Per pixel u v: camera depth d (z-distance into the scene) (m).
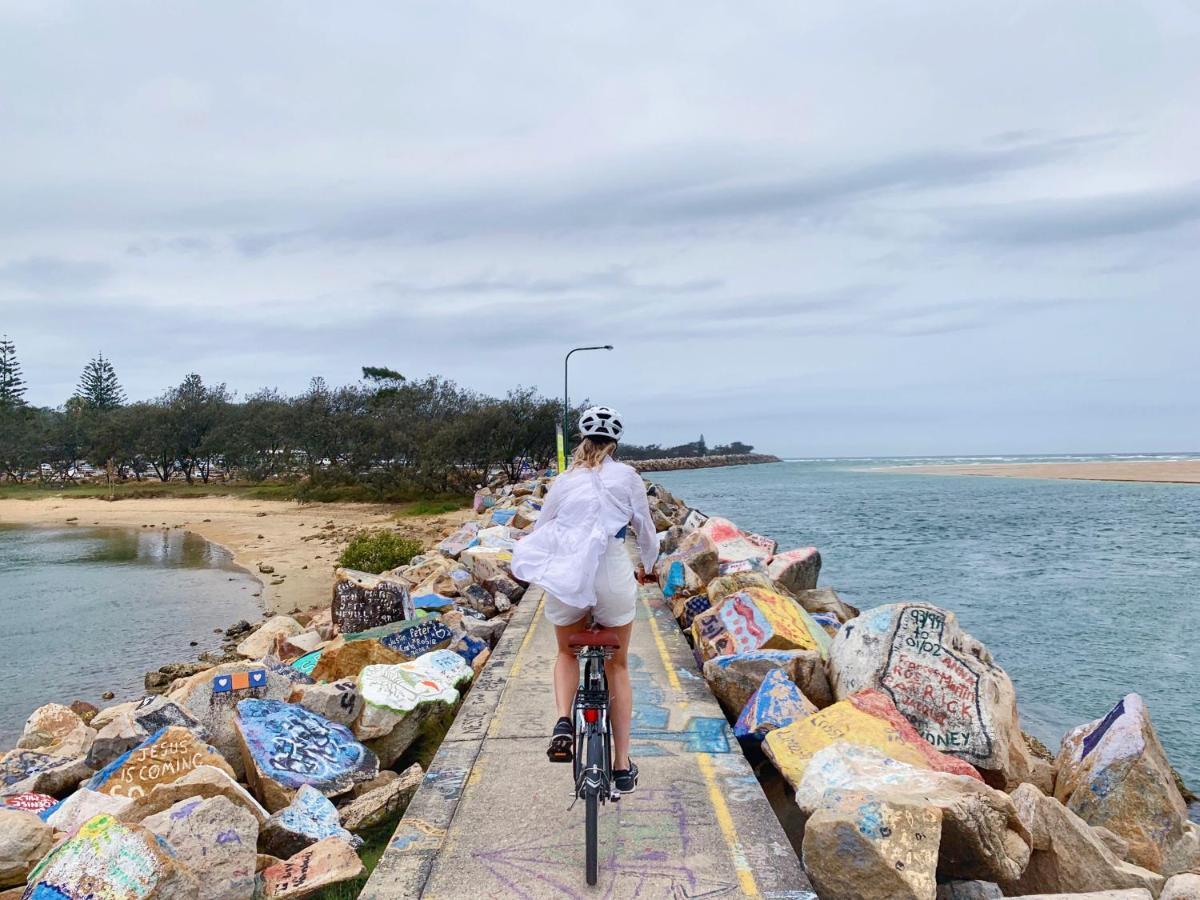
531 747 5.64
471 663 9.06
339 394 59.62
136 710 6.97
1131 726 5.92
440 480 48.00
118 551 31.66
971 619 17.62
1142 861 5.45
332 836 5.16
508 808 4.69
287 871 4.62
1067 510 48.97
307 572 24.39
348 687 7.14
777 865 4.01
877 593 20.91
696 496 70.25
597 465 4.40
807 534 35.62
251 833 4.43
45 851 4.45
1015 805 4.57
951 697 6.15
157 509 50.47
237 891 4.29
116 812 4.94
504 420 46.84
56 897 3.74
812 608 11.81
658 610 9.86
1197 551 28.84
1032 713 11.59
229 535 35.62
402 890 3.84
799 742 5.42
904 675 6.27
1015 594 20.55
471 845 4.26
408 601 11.26
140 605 20.11
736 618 7.89
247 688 7.24
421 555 20.39
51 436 81.88
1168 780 5.77
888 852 3.67
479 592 11.87
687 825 4.44
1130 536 33.94
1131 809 5.63
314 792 5.68
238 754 6.95
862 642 6.55
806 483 98.56
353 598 11.16
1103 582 22.36
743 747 6.12
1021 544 31.39
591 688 3.98
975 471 128.62
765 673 6.78
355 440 50.03
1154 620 17.42
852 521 42.44
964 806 4.07
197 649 15.59
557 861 4.08
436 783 5.05
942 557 27.72
